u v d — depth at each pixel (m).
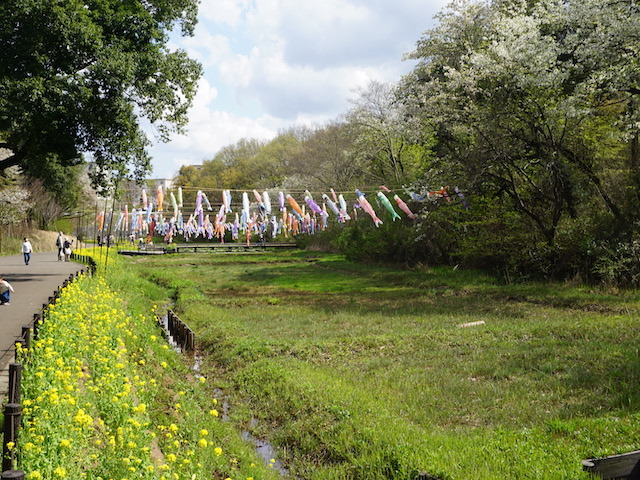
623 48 19.75
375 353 12.07
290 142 83.94
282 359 11.69
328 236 51.62
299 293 24.20
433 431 7.27
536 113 22.41
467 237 27.17
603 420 7.04
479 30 30.53
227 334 14.55
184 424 7.63
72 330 9.63
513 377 9.67
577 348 11.30
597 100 23.22
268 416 8.89
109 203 63.09
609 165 23.69
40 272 29.45
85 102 20.33
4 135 25.48
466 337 13.02
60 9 19.03
